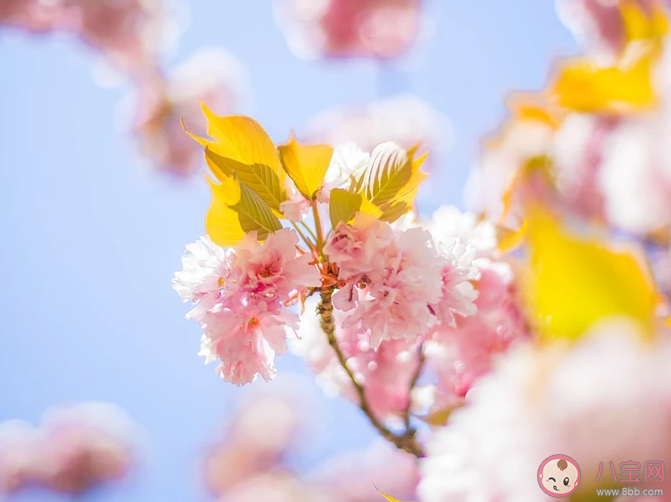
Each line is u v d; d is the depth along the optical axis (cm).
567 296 44
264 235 72
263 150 72
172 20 247
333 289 73
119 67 249
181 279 71
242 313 71
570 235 45
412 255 71
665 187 56
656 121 58
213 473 256
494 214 88
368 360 78
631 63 66
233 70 259
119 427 270
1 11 228
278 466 256
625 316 43
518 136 92
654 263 66
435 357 78
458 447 60
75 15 235
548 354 44
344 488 220
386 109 227
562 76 68
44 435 262
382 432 74
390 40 234
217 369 72
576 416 40
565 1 147
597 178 77
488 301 76
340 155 74
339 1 229
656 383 38
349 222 71
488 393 48
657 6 70
